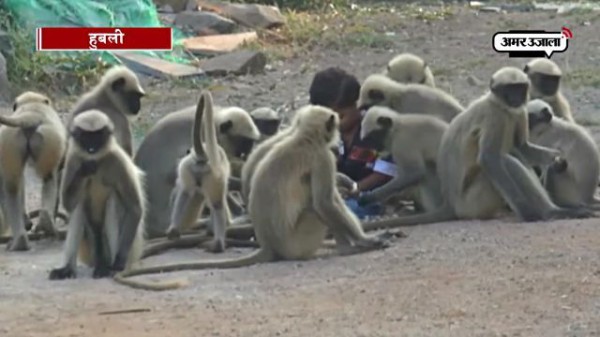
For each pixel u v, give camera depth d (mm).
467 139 13383
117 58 24250
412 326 9281
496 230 12641
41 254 12969
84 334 9367
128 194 11602
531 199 13125
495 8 32750
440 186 13695
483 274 10766
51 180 13586
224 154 12977
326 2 32406
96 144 11438
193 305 10148
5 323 9758
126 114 14289
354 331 9188
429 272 10930
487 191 13383
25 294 10797
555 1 35156
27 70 23109
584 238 12016
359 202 13805
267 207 11812
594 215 13250
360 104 14422
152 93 22781
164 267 11633
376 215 13930
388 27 29688
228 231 12984
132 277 11406
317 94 14328
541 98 14773
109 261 11688
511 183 13133
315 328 9305
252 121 14109
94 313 10008
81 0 24719
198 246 12898
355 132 14320
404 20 30609
